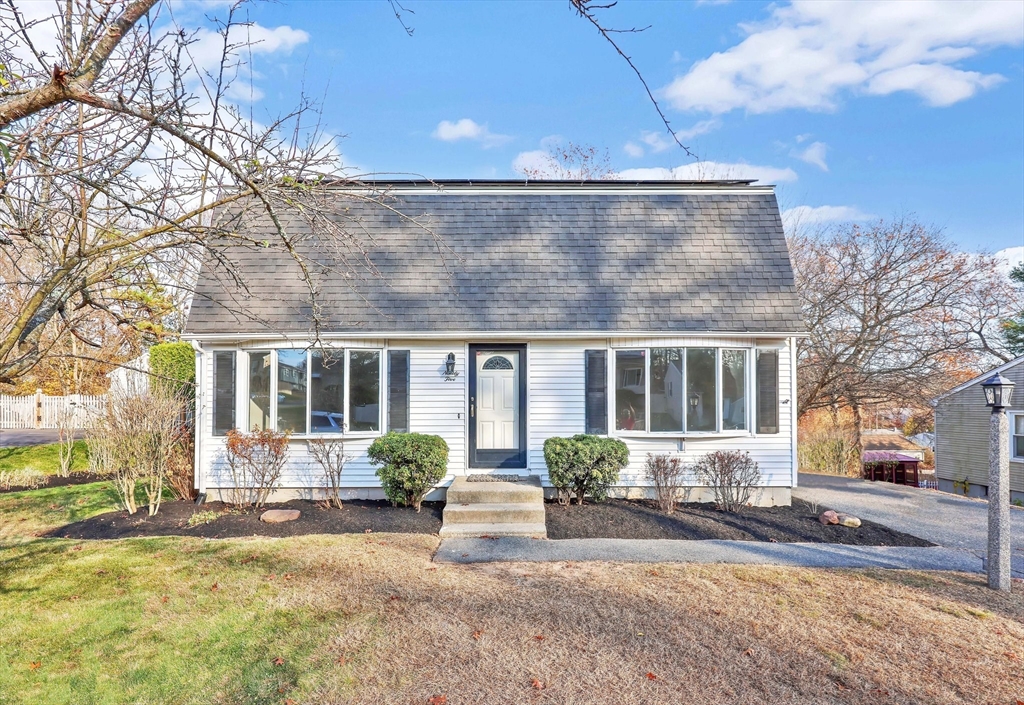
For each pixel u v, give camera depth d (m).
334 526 8.78
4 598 5.92
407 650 4.74
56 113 3.84
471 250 11.22
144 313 5.99
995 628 5.36
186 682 4.34
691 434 10.40
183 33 4.24
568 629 5.11
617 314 10.42
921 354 22.20
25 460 15.13
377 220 11.48
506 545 7.86
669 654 4.72
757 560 7.28
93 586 6.19
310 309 10.27
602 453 9.65
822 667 4.59
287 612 5.48
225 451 10.29
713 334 10.23
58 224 4.92
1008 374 21.16
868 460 21.78
